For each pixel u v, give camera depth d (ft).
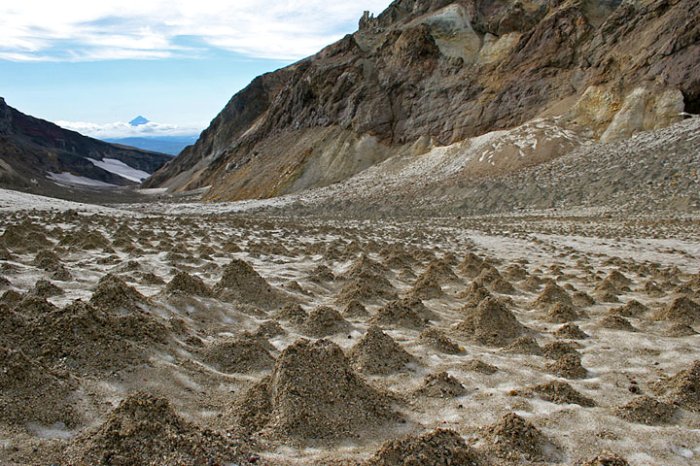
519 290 45.06
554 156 133.90
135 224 83.30
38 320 22.02
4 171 235.81
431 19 198.18
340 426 17.78
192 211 165.48
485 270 48.16
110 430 15.11
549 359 26.55
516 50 171.83
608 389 22.65
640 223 92.84
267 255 56.54
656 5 144.97
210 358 23.41
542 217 108.17
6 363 17.56
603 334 30.94
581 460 16.52
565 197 115.34
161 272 41.68
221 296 34.19
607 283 43.75
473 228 98.94
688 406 20.49
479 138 157.48
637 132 127.95
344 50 235.20
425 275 43.04
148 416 15.96
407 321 31.40
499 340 29.25
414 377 23.09
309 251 61.52
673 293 42.04
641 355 27.32
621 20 151.84
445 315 34.86
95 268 41.83
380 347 24.73
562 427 18.60
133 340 22.50
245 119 326.65
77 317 21.94
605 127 135.54
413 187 148.05
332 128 199.72
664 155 112.98
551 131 140.97
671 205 97.86
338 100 206.49
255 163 220.84
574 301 39.27
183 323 27.45
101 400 18.26
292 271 46.37
